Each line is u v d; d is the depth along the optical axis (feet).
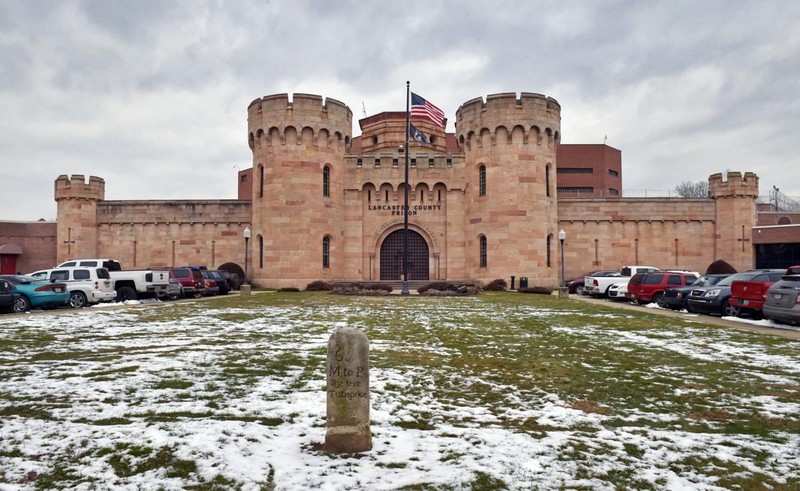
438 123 128.47
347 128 144.56
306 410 25.26
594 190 240.94
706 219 148.87
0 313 69.77
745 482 17.60
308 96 135.13
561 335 49.96
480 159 137.80
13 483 17.22
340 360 20.35
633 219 148.77
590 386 30.42
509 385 30.71
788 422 23.85
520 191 132.67
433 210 143.74
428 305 82.69
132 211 154.81
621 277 107.45
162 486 17.15
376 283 127.24
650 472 18.38
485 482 17.54
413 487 17.19
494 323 59.00
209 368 34.45
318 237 135.23
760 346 43.47
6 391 28.27
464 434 22.13
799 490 17.02
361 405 20.27
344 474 18.07
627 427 23.18
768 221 226.17
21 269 170.91
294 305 82.69
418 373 33.47
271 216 134.41
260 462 19.04
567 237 148.87
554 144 139.44
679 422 23.90
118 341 45.44
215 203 154.10
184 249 154.10
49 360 36.83
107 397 27.30
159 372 33.14
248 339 46.91
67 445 20.44
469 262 140.15
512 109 133.59
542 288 116.57
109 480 17.53
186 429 22.27
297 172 134.00
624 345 44.32
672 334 50.67
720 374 33.30
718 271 147.13
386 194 144.46
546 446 20.76
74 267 87.61
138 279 95.25
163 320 61.46
